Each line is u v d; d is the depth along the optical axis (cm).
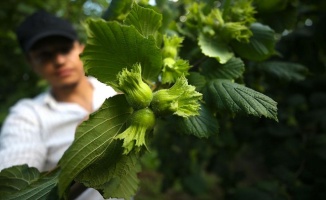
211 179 167
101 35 21
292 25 33
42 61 55
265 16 33
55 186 22
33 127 51
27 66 109
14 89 110
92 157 20
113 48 21
